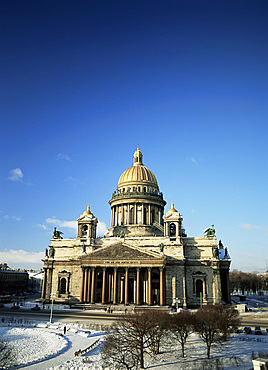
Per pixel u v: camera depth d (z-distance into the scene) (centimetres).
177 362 4544
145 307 10031
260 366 3544
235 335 6234
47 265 12300
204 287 11194
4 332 6494
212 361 4494
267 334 6288
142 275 11206
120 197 13788
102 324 7362
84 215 12612
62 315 8856
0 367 4188
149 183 14188
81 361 4594
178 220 11900
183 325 4881
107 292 10994
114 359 4272
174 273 11244
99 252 11100
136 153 15225
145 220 13538
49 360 4647
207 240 11812
